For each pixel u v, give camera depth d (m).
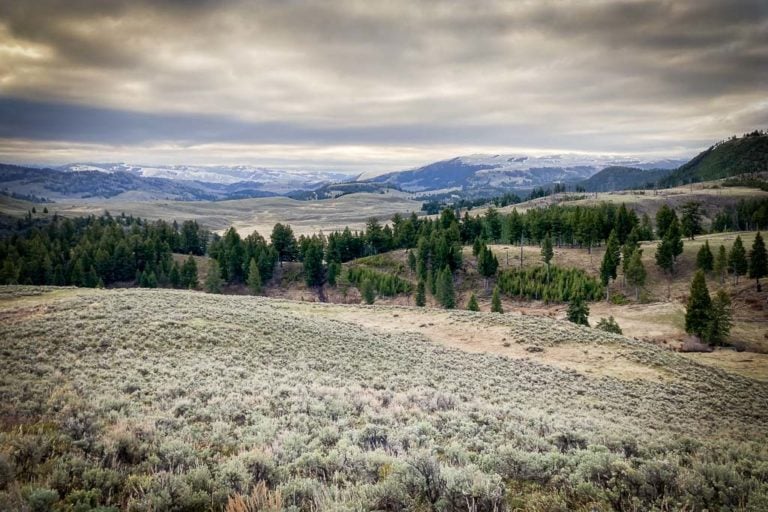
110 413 11.37
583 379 29.11
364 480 7.84
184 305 36.34
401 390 20.45
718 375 35.19
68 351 20.86
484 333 42.72
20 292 41.75
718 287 90.69
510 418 15.70
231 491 6.87
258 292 108.56
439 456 10.11
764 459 10.36
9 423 9.81
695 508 6.91
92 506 6.20
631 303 89.00
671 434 16.73
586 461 8.61
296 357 25.45
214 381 17.45
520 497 7.48
